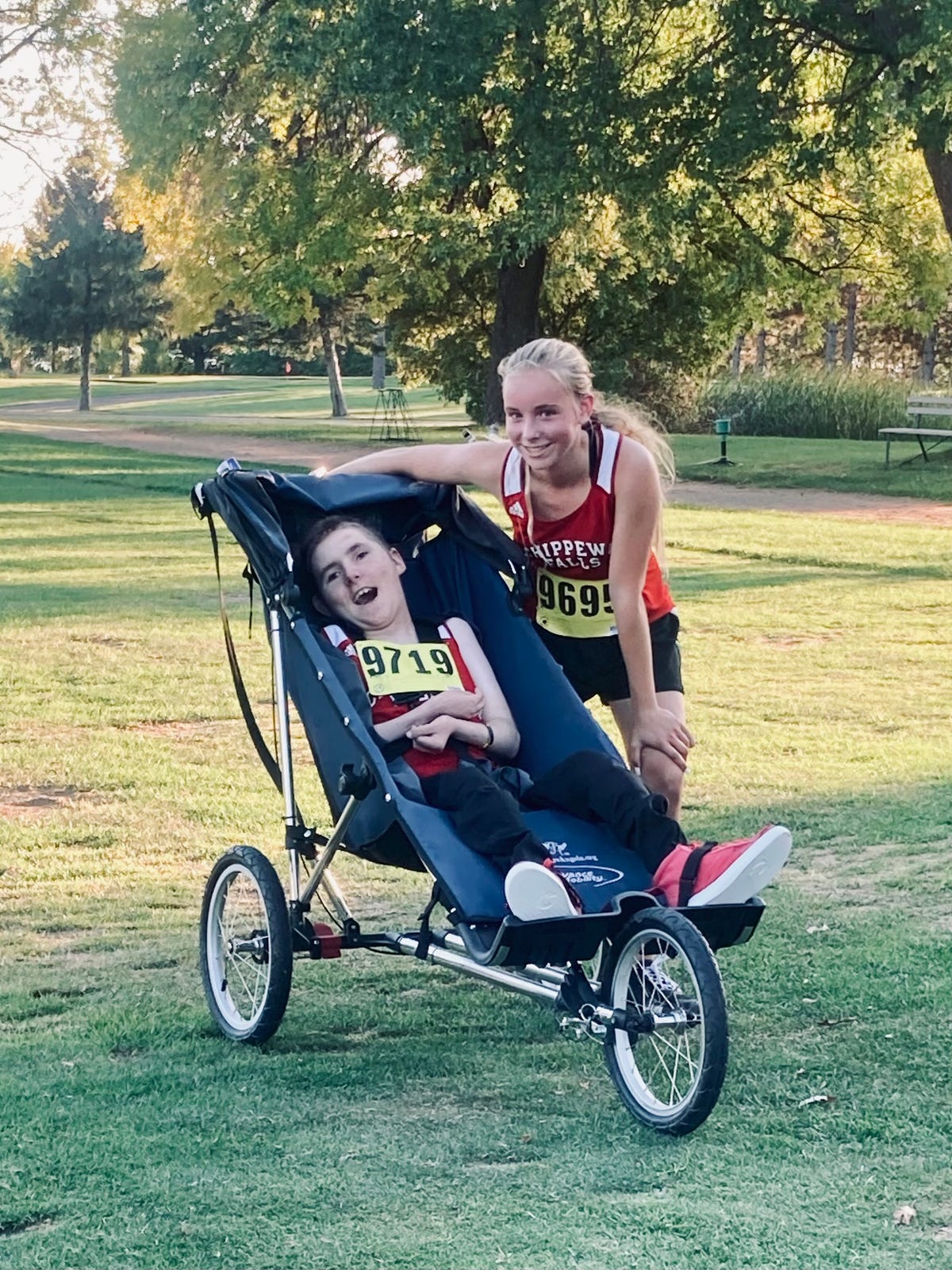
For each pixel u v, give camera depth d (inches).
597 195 1126.4
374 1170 146.9
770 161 1135.6
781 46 1024.9
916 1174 144.4
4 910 238.5
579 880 170.4
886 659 435.5
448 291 1504.7
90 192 2397.9
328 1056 180.1
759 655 442.0
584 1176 144.8
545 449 185.8
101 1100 165.8
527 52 1058.1
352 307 2101.4
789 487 1011.9
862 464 1119.6
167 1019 192.7
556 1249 129.8
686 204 1131.3
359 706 181.8
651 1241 131.0
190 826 284.2
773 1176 144.5
